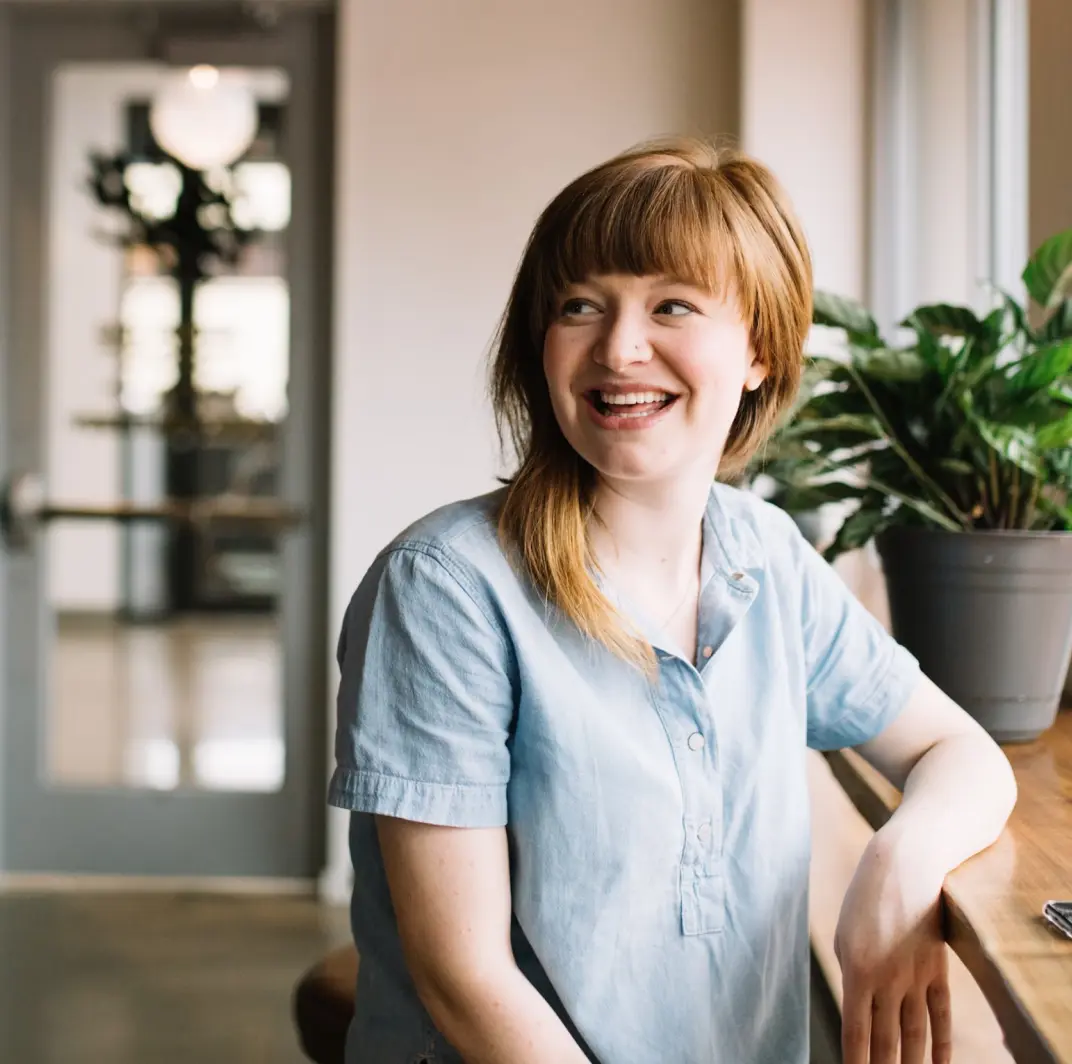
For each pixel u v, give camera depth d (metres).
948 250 2.63
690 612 1.05
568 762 0.95
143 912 3.42
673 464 0.95
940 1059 0.93
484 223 3.39
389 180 3.40
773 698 1.04
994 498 1.35
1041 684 1.32
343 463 3.43
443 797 0.93
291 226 3.54
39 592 3.61
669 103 3.36
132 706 3.62
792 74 3.07
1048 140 1.88
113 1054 2.56
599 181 0.96
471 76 3.38
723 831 1.00
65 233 3.58
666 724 0.98
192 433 3.59
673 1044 0.98
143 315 3.58
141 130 3.56
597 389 0.95
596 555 1.02
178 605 3.61
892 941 0.91
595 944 0.95
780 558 1.11
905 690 1.14
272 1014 2.76
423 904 0.94
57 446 3.60
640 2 3.36
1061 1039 0.63
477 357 3.40
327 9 3.50
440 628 0.94
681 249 0.92
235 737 3.61
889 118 3.01
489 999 0.92
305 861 3.60
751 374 1.03
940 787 1.01
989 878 0.90
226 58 3.53
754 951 1.01
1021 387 1.31
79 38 3.55
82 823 3.63
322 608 3.57
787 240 1.01
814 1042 1.46
